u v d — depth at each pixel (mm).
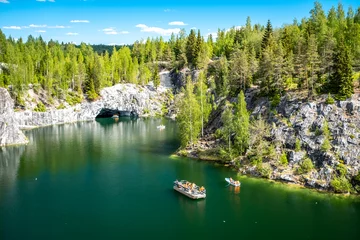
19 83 167000
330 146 81500
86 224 62375
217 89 153500
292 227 60750
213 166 96750
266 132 93500
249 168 89562
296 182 80438
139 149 119312
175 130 158750
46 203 71938
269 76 104000
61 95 190250
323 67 96688
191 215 65688
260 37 180125
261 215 65438
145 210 68438
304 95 95562
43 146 125562
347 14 163375
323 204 69812
